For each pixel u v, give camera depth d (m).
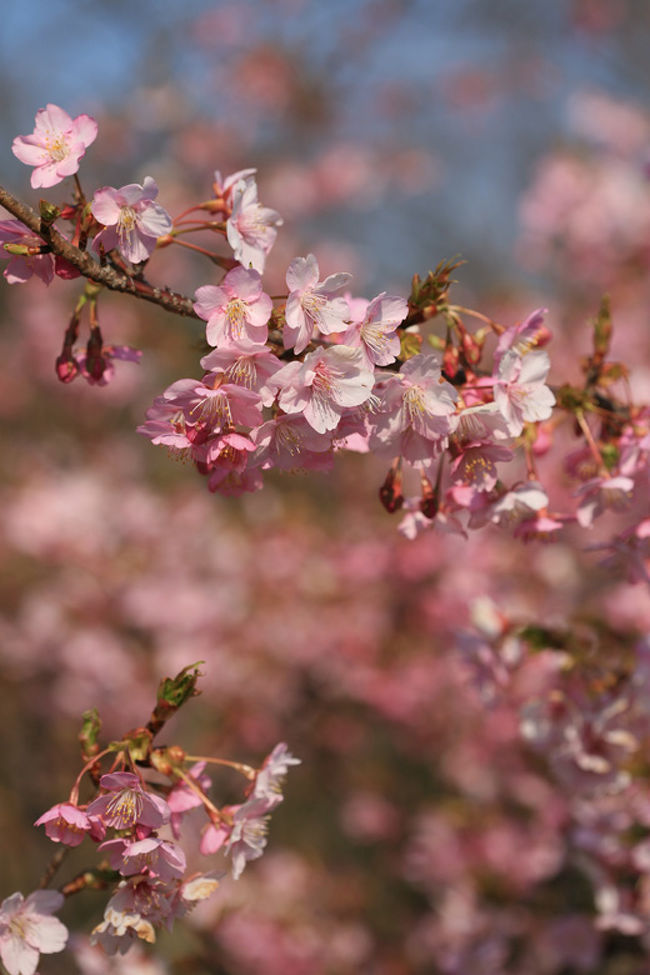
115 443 7.96
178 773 2.06
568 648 3.09
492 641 3.31
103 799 1.86
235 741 6.29
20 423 8.22
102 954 3.04
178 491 7.30
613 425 2.50
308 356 1.79
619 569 2.65
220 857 4.06
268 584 6.62
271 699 6.41
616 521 5.82
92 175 8.93
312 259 1.80
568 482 3.38
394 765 7.10
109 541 6.74
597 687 3.09
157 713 2.07
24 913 2.16
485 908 4.93
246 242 2.14
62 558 6.61
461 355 2.11
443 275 2.06
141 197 1.90
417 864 5.39
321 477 7.33
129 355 2.34
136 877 1.96
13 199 1.87
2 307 8.59
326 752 6.94
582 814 3.92
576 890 4.79
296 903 5.87
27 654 6.34
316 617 6.48
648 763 3.60
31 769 6.38
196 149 9.16
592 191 6.74
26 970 2.12
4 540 6.76
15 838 6.01
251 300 1.82
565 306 7.41
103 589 6.55
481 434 2.03
